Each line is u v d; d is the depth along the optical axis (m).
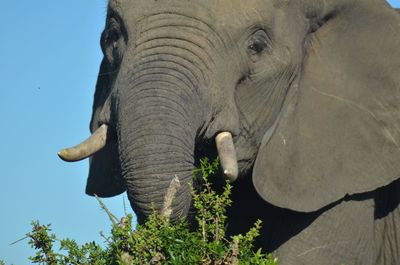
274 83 12.52
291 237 12.75
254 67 12.34
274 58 12.45
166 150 11.30
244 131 12.48
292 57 12.55
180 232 10.39
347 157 12.83
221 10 12.14
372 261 13.13
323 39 12.98
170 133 11.38
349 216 12.84
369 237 13.01
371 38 13.04
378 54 13.04
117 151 12.35
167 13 12.06
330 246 12.73
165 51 11.88
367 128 12.95
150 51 11.89
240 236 10.56
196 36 11.97
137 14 12.14
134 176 11.30
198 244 10.26
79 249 10.68
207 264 10.23
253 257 10.48
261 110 12.54
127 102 11.62
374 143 12.93
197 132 11.84
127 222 10.43
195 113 11.71
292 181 12.60
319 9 12.80
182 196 11.24
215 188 12.52
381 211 13.55
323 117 12.85
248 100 12.45
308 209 12.57
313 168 12.70
